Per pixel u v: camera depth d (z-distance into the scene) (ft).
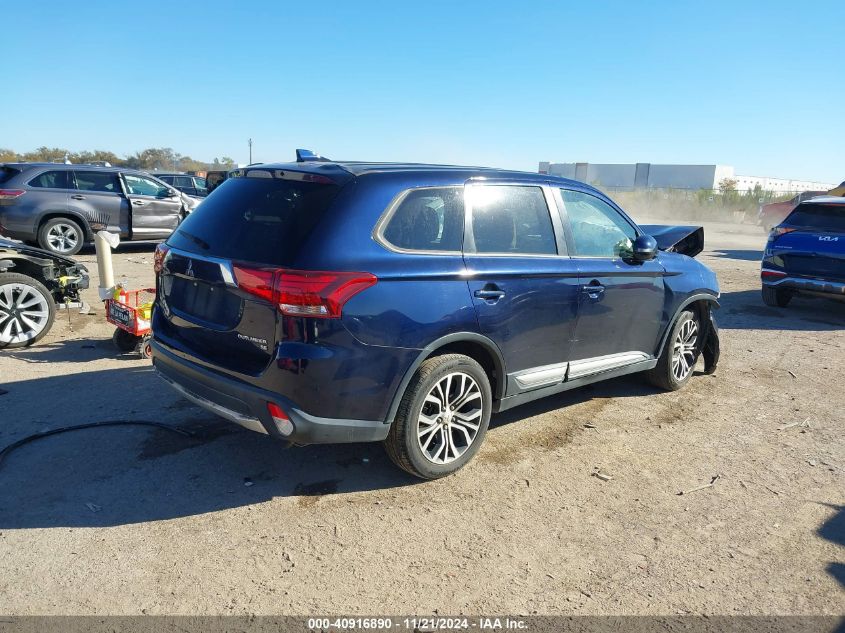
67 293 22.90
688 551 11.16
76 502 11.85
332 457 14.05
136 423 15.19
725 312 32.12
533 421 16.62
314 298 10.74
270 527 11.35
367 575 10.17
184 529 11.18
